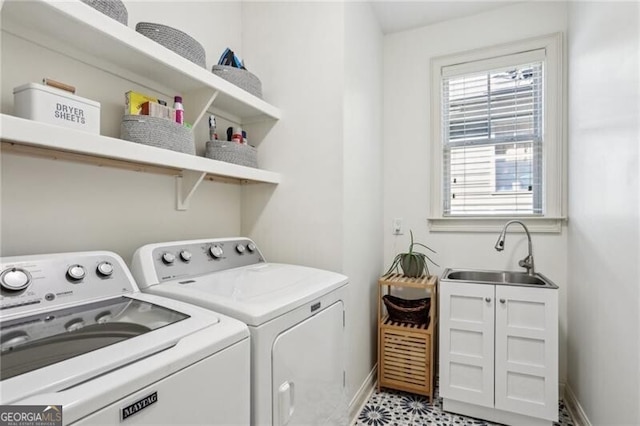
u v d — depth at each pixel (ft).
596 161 5.33
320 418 4.14
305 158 6.09
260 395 3.08
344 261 5.85
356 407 6.33
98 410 1.81
